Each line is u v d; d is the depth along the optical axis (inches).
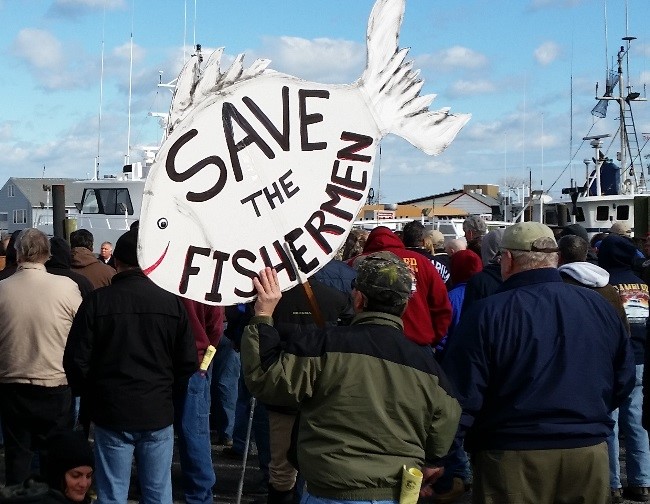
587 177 1067.9
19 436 237.8
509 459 149.3
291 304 214.5
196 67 136.3
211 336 240.1
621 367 159.0
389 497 131.6
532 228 157.9
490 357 149.9
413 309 253.9
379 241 259.9
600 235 413.4
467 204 2193.7
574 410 148.6
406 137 145.9
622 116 1060.5
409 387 132.9
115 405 191.5
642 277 305.3
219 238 138.1
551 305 151.9
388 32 143.7
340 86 142.3
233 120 137.8
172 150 135.4
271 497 225.3
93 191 865.5
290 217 140.9
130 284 194.1
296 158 141.1
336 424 132.0
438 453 138.5
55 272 266.2
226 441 336.2
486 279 244.1
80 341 190.9
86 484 159.3
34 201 2345.0
